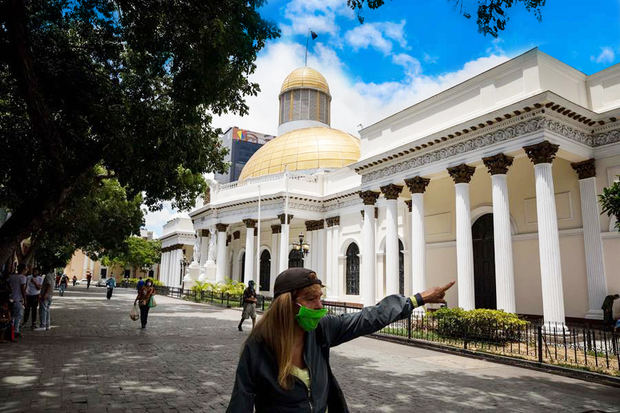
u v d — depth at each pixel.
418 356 11.25
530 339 13.04
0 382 6.92
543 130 14.96
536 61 15.84
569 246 17.44
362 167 22.83
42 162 12.10
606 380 8.55
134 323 16.34
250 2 9.06
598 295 16.08
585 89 17.44
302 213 33.94
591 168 16.70
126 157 11.55
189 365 8.80
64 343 11.00
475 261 21.44
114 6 10.16
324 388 2.17
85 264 76.94
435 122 19.86
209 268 37.53
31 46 9.55
